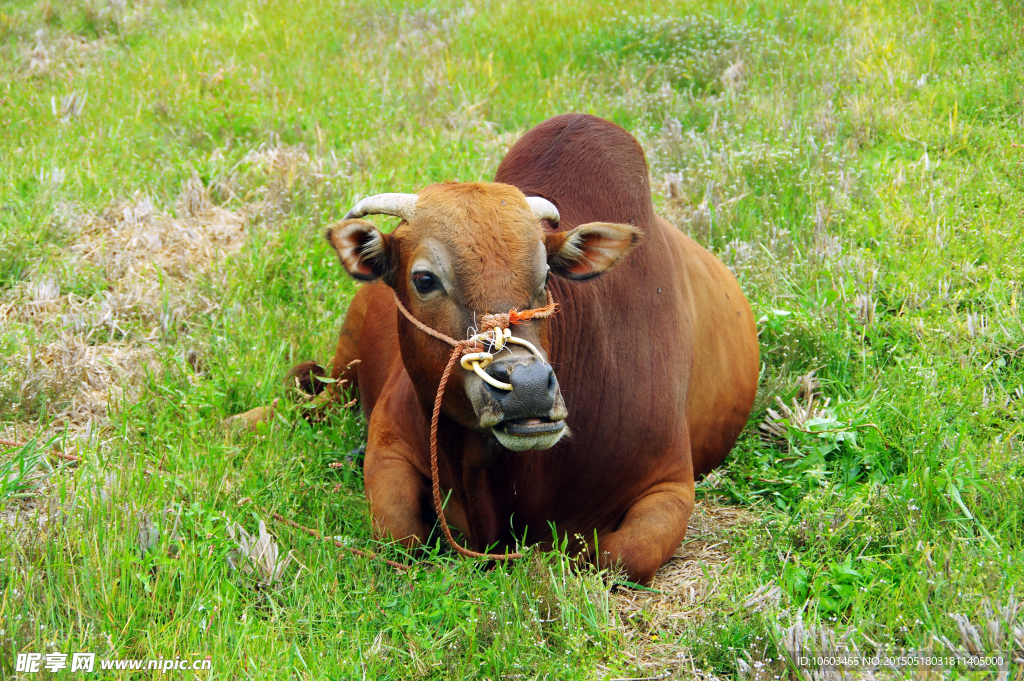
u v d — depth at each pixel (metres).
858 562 5.86
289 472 6.61
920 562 5.52
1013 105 12.16
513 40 15.62
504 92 13.77
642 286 6.39
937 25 14.64
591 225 5.52
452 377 5.21
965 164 11.20
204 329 8.66
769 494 7.01
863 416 7.25
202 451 6.68
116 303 8.84
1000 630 4.82
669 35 14.80
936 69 13.46
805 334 8.35
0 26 15.87
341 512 6.39
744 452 7.51
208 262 9.68
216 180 11.09
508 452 5.77
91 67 14.84
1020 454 6.68
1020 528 6.02
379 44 15.73
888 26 14.98
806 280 9.19
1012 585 5.23
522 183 6.70
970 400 7.21
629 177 6.67
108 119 12.58
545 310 5.14
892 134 11.98
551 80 14.29
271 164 11.51
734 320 7.57
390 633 5.28
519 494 5.98
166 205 10.66
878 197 10.50
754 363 7.70
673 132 11.95
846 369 8.12
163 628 4.96
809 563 5.69
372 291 7.39
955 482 6.33
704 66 13.91
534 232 5.25
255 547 5.60
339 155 11.96
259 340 8.28
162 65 14.59
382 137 12.21
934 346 8.02
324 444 7.17
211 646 4.92
